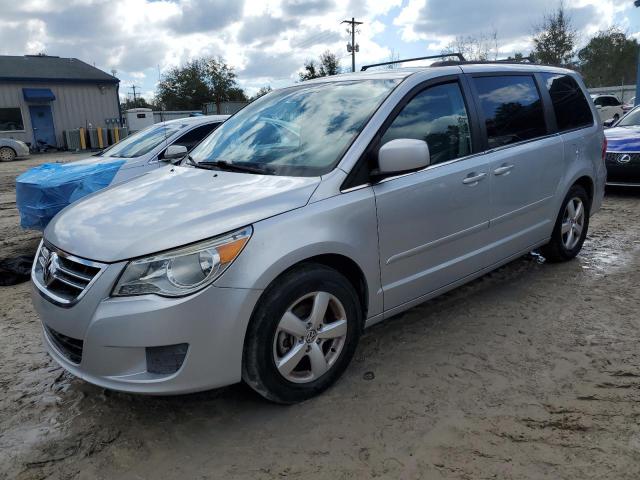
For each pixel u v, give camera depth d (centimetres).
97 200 327
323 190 295
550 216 462
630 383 302
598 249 556
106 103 2947
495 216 396
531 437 259
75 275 264
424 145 300
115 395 312
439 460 246
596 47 5666
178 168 376
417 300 352
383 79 362
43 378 336
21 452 264
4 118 2694
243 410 291
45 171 615
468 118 380
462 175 362
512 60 461
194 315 248
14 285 521
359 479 237
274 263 264
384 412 284
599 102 2694
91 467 252
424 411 284
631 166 774
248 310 260
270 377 276
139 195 317
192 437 271
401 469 241
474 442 257
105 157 670
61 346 284
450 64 392
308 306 291
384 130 325
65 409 300
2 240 712
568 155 469
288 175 313
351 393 303
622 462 239
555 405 284
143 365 250
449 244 363
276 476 241
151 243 254
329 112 349
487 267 403
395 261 328
